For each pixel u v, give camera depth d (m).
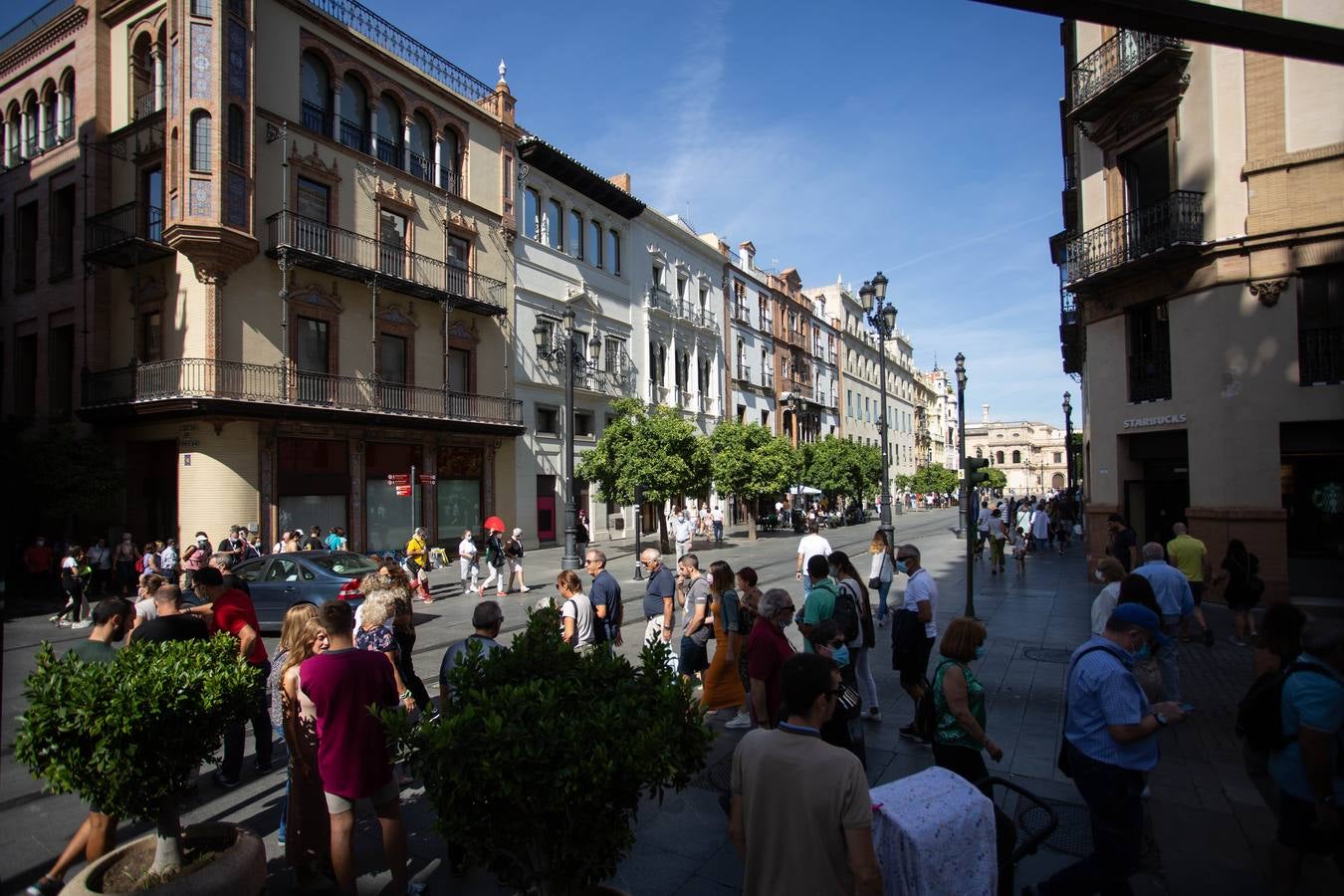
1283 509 12.98
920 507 79.19
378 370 22.64
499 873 3.07
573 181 30.95
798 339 54.03
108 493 18.59
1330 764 3.64
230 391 18.72
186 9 18.17
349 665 4.00
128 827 5.14
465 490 25.56
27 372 22.69
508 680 3.30
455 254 25.69
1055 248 28.91
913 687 6.52
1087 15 1.44
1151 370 15.36
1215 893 4.15
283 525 19.78
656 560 8.12
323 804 4.29
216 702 3.66
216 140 18.27
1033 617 12.58
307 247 20.45
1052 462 114.62
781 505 43.81
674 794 5.49
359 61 22.47
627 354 34.56
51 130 22.45
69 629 13.77
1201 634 10.89
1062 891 3.78
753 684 5.20
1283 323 13.05
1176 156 14.34
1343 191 12.55
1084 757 3.87
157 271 19.53
